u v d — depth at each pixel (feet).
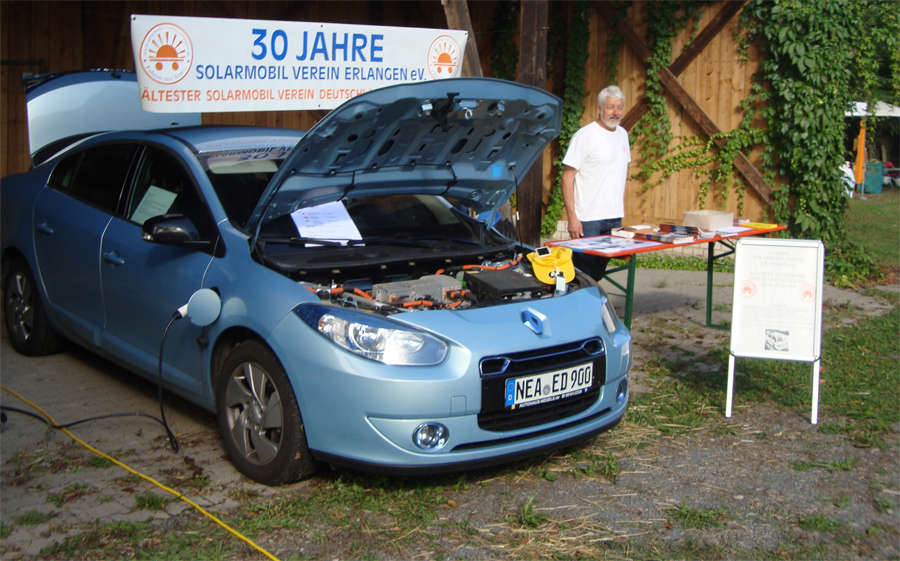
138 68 13.30
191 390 13.88
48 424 14.74
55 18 32.65
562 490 12.60
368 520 11.43
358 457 11.33
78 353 19.15
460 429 11.45
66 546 10.48
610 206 21.08
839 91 28.91
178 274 13.83
